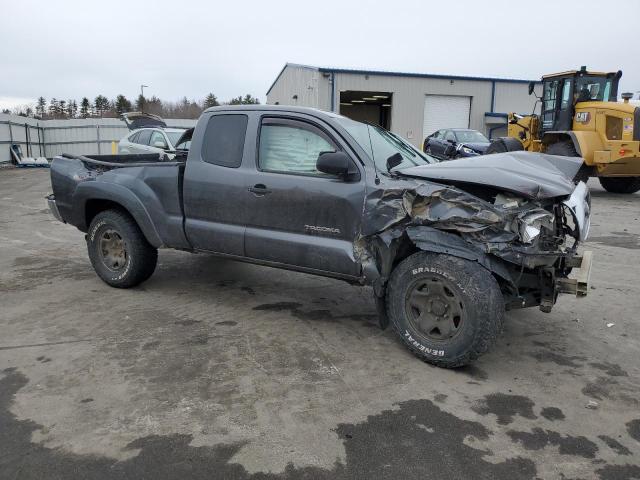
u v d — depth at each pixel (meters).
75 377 3.50
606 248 7.33
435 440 2.86
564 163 4.51
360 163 4.00
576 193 4.20
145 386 3.39
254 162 4.47
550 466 2.66
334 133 4.16
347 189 3.99
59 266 6.34
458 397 3.33
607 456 2.75
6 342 4.05
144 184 5.03
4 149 25.58
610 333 4.43
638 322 4.66
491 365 3.80
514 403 3.27
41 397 3.24
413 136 29.55
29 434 2.86
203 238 4.77
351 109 37.88
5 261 6.59
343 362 3.80
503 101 30.27
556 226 4.05
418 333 3.79
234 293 5.36
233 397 3.28
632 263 6.55
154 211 4.98
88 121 30.30
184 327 4.41
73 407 3.14
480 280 3.49
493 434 2.93
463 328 3.54
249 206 4.45
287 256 4.33
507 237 3.50
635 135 11.51
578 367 3.79
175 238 4.94
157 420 3.01
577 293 3.68
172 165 4.90
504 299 3.77
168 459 2.67
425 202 3.70
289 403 3.22
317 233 4.16
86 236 5.58
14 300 5.04
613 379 3.61
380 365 3.76
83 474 2.54
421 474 2.58
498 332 3.53
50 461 2.64
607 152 11.73
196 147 4.78
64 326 4.39
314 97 28.27
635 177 13.01
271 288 5.54
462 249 3.55
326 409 3.16
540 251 3.55
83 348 3.96
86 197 5.36
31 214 10.66
